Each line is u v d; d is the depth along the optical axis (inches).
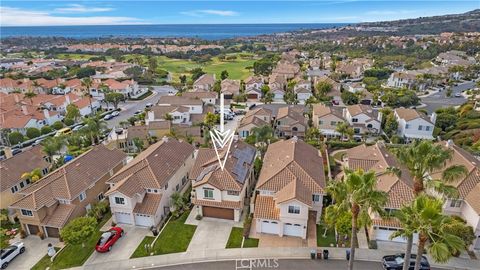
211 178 1598.2
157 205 1590.8
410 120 2711.6
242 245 1446.9
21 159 1989.4
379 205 1004.6
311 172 1660.9
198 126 2952.8
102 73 6200.8
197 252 1409.9
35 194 1521.9
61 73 6141.7
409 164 1151.6
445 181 1143.0
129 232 1556.3
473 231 1337.4
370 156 1867.6
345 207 1023.0
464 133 2701.8
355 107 3129.9
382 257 1347.2
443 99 4407.0
